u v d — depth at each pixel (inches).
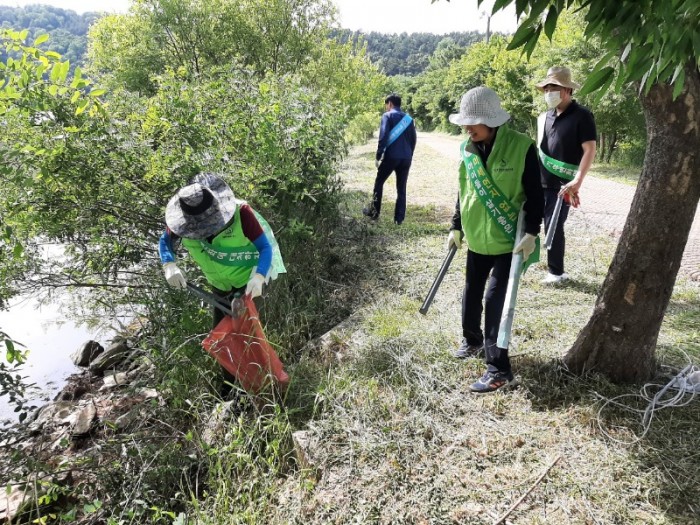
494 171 123.0
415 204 358.6
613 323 127.3
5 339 127.8
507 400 129.3
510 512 97.9
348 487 107.8
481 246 131.8
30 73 137.3
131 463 136.3
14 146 151.6
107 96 194.9
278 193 224.7
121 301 187.6
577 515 96.7
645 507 97.7
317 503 106.4
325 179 247.9
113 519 113.0
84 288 231.9
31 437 169.5
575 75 504.7
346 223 291.6
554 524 95.2
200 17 417.7
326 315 195.6
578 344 134.6
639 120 560.1
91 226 177.0
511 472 107.2
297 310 195.8
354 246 253.6
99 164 164.2
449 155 706.2
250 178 186.1
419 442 117.2
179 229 122.7
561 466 107.9
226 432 133.8
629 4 61.6
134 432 149.9
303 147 219.5
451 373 140.6
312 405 135.6
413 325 167.0
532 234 123.4
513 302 123.7
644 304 123.3
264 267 126.8
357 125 1093.8
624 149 634.8
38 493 131.6
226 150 189.9
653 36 61.5
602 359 130.5
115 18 430.3
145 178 168.9
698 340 151.1
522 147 120.6
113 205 173.8
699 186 114.7
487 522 96.7
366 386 138.3
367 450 116.0
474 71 1214.9
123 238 184.5
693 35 59.9
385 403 131.0
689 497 98.7
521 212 125.7
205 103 203.2
